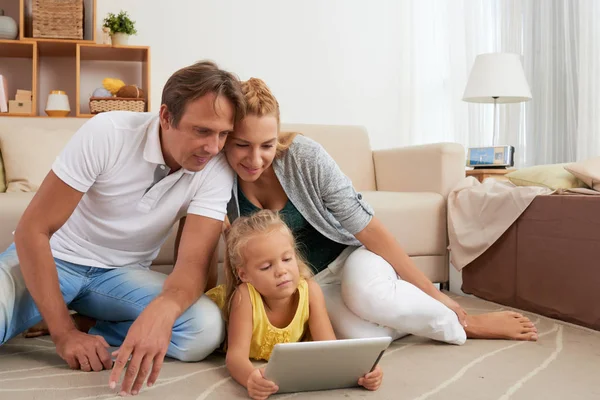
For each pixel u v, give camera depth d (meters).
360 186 3.18
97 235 1.58
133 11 3.88
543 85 3.68
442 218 2.64
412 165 2.90
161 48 3.92
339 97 4.25
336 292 1.75
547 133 3.64
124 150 1.46
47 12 3.55
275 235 1.47
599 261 1.92
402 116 4.31
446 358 1.58
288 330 1.50
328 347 1.20
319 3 4.19
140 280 1.58
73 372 1.39
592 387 1.35
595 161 2.21
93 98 3.59
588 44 3.30
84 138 1.43
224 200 1.55
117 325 1.63
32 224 1.41
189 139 1.34
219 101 1.31
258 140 1.45
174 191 1.53
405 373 1.45
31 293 1.43
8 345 1.70
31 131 2.67
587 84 3.31
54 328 1.43
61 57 3.86
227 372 1.44
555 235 2.10
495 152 3.16
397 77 4.32
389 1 4.30
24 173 2.54
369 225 1.71
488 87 3.31
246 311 1.46
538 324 2.02
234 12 4.04
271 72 4.12
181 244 1.50
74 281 1.60
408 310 1.62
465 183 2.63
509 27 3.84
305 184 1.66
